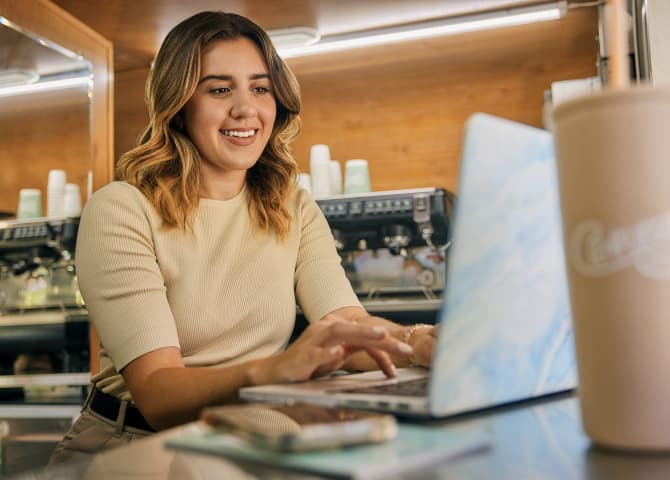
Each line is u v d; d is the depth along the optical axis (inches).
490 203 18.0
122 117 136.1
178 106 55.7
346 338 28.8
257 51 59.1
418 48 119.8
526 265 19.7
